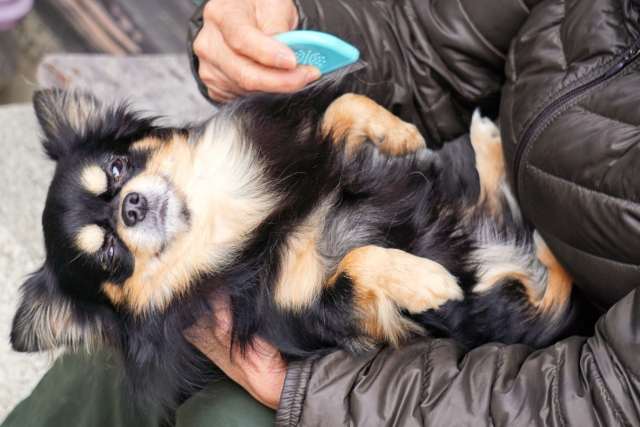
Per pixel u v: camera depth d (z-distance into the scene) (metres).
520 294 0.84
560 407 0.69
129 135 0.89
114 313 0.88
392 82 0.87
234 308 0.84
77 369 0.92
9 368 0.99
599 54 0.73
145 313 0.86
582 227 0.73
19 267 1.04
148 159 0.88
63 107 0.90
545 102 0.75
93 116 0.89
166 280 0.86
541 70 0.76
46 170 1.12
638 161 0.70
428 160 0.86
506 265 0.84
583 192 0.73
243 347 0.82
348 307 0.80
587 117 0.73
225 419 0.81
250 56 0.78
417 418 0.71
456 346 0.77
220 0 0.81
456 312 0.83
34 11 1.41
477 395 0.71
